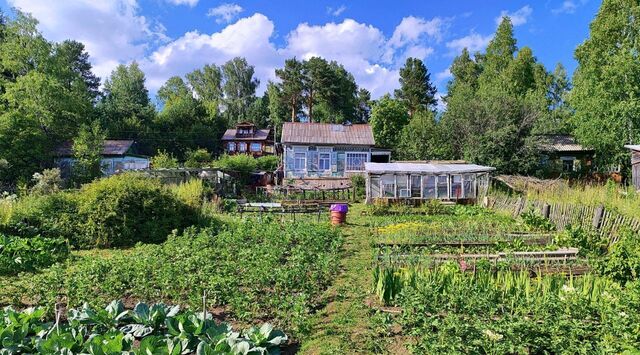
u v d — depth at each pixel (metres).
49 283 6.95
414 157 37.38
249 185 34.62
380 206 20.67
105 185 13.74
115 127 50.34
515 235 12.23
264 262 8.84
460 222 15.70
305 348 5.40
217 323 6.12
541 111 32.91
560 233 11.76
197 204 16.11
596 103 26.70
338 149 34.84
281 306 6.27
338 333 5.72
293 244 12.18
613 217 10.88
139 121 52.50
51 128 36.38
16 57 35.72
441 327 5.02
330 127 36.91
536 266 8.69
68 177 32.34
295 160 34.59
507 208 18.31
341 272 9.16
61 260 10.50
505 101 33.78
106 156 39.81
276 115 62.41
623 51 25.44
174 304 6.89
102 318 5.55
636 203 11.95
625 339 4.55
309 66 55.66
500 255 9.53
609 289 6.19
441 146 36.34
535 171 29.70
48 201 13.28
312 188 29.02
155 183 15.38
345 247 12.02
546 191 18.38
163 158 39.41
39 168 32.59
